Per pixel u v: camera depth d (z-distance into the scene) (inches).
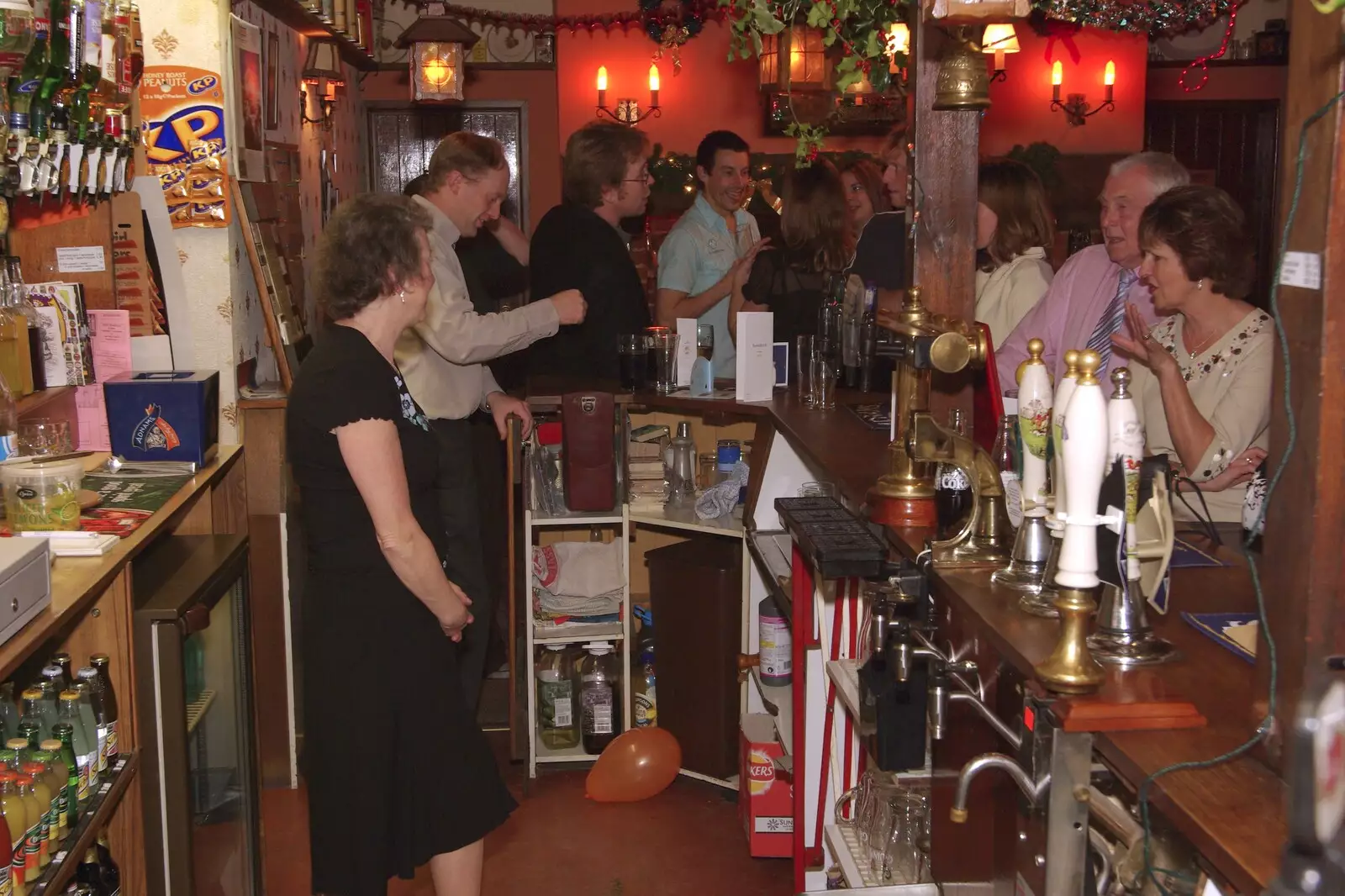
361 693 93.8
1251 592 70.1
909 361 79.8
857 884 91.3
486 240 203.6
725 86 318.3
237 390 146.8
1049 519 59.1
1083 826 54.4
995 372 79.6
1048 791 54.6
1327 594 45.4
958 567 71.9
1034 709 55.9
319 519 94.0
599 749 151.8
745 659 137.5
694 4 299.7
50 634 70.2
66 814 74.5
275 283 161.0
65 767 74.7
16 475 85.3
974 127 85.5
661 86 318.7
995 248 134.8
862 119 243.3
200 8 140.6
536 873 128.6
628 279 164.1
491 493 177.9
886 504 84.7
